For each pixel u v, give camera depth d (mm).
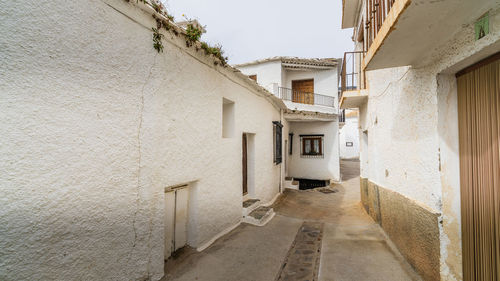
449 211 2465
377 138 5078
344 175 15547
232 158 4855
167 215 3217
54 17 1808
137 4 2496
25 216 1612
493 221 1998
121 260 2297
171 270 2996
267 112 7480
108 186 2186
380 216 4918
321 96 12742
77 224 1923
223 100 4832
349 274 3082
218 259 3430
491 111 2016
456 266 2402
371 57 2805
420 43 2396
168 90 2977
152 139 2701
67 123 1875
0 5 1548
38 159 1691
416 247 3010
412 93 3172
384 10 2744
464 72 2355
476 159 2209
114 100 2266
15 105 1587
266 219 5531
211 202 4004
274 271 3195
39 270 1677
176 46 3141
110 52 2234
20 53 1619
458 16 1916
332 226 5273
